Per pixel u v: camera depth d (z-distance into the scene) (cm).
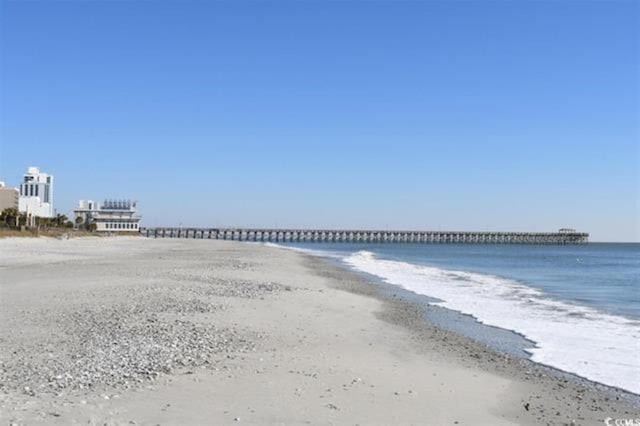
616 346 1479
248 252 7119
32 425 702
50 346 1208
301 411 816
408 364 1203
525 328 1764
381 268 4928
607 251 14262
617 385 1102
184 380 952
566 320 1938
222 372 1019
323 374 1045
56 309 1744
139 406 802
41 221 14212
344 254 8275
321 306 2095
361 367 1130
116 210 18175
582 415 905
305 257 6550
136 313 1681
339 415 809
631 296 2808
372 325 1731
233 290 2442
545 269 5491
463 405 912
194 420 755
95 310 1730
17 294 2120
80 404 798
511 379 1122
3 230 9600
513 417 873
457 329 1741
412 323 1834
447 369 1179
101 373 981
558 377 1158
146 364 1057
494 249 14575
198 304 1920
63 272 3253
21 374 968
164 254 6103
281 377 1004
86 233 14312
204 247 8844
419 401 913
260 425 748
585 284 3619
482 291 2962
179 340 1295
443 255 9350
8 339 1280
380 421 798
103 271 3347
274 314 1814
